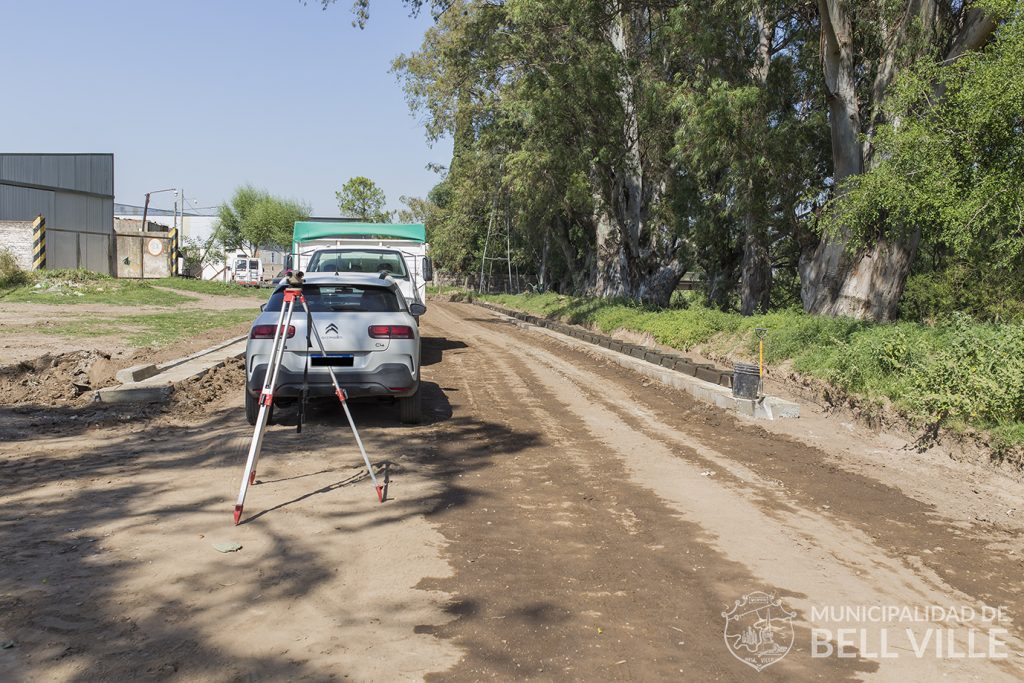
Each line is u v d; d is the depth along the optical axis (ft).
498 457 24.44
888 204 32.32
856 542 17.16
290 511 17.70
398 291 30.17
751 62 62.95
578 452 25.58
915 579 15.08
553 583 14.19
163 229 206.39
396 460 23.22
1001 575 15.43
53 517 16.88
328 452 23.94
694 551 16.19
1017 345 27.09
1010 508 20.18
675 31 61.67
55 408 30.35
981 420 25.07
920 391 28.02
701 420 32.45
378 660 11.03
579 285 143.43
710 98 54.90
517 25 72.18
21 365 36.27
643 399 37.88
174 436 26.03
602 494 20.44
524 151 75.77
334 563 14.66
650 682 10.70
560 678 10.71
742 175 56.34
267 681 10.32
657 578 14.61
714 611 13.21
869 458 25.94
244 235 234.79
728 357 50.24
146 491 19.06
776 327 49.49
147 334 58.54
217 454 23.17
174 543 15.39
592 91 68.13
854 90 49.73
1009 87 24.98
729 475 23.02
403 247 57.47
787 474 23.36
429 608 12.87
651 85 65.98
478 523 17.52
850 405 32.30
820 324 44.78
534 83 70.44
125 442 24.94
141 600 12.71
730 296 101.35
